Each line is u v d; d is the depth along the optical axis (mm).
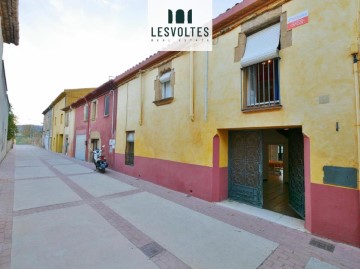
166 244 3602
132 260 3104
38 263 2963
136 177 9406
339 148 3701
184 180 6855
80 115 18031
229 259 3180
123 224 4398
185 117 6910
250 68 5324
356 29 3600
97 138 14172
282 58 4582
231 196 6188
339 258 3205
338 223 3688
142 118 9156
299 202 5031
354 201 3529
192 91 6582
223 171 6121
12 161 15141
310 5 4207
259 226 4395
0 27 6602
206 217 4859
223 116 5707
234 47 5562
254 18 5180
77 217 4727
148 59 8633
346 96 3658
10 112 22469
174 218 4785
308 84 4145
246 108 5199
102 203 5789
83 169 11914
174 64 7520
